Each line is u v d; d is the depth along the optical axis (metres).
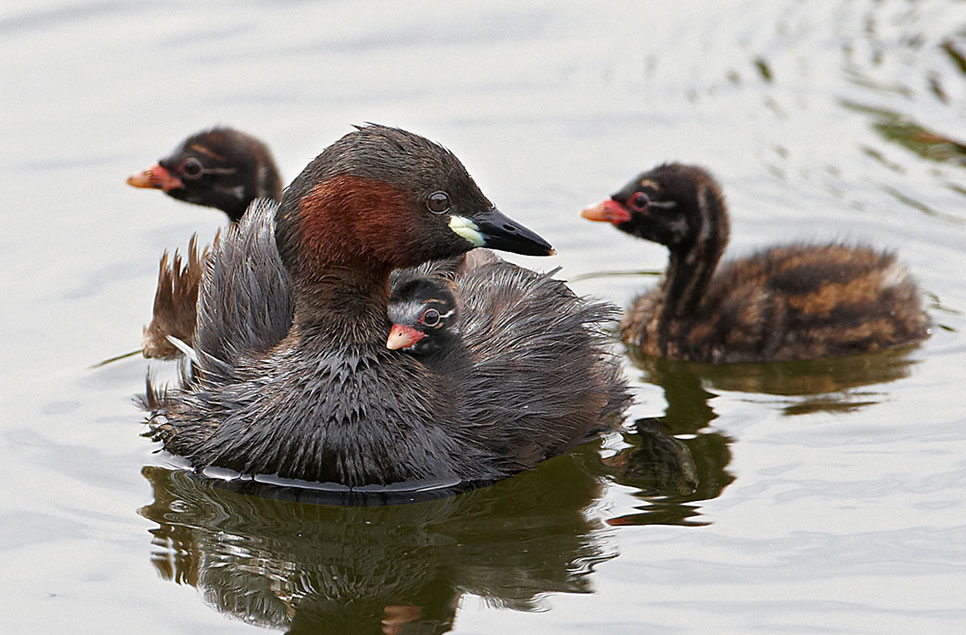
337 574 10.79
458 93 19.47
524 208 17.33
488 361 12.33
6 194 17.25
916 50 20.52
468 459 11.98
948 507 11.42
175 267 14.40
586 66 20.20
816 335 14.91
